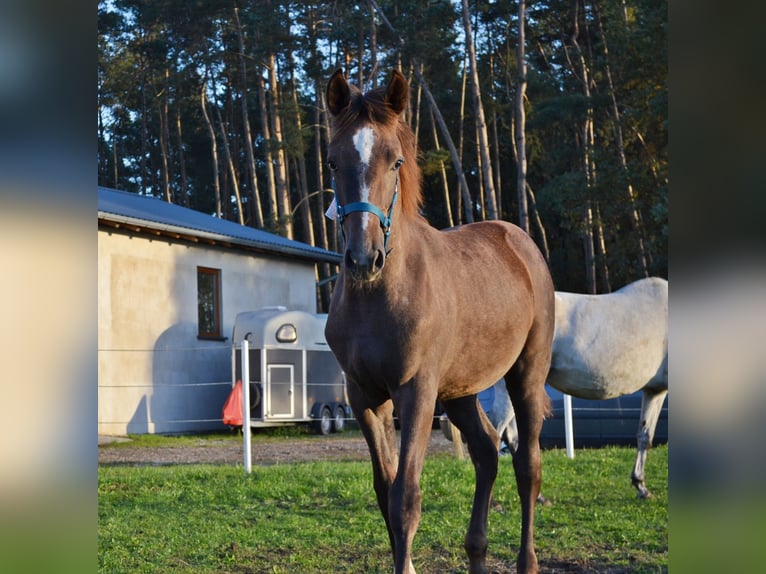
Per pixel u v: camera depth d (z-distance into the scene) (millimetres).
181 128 46250
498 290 4465
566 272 37938
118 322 15039
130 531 5750
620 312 7438
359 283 3514
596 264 32344
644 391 7418
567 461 9047
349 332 3816
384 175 3443
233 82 40312
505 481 7707
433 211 41375
